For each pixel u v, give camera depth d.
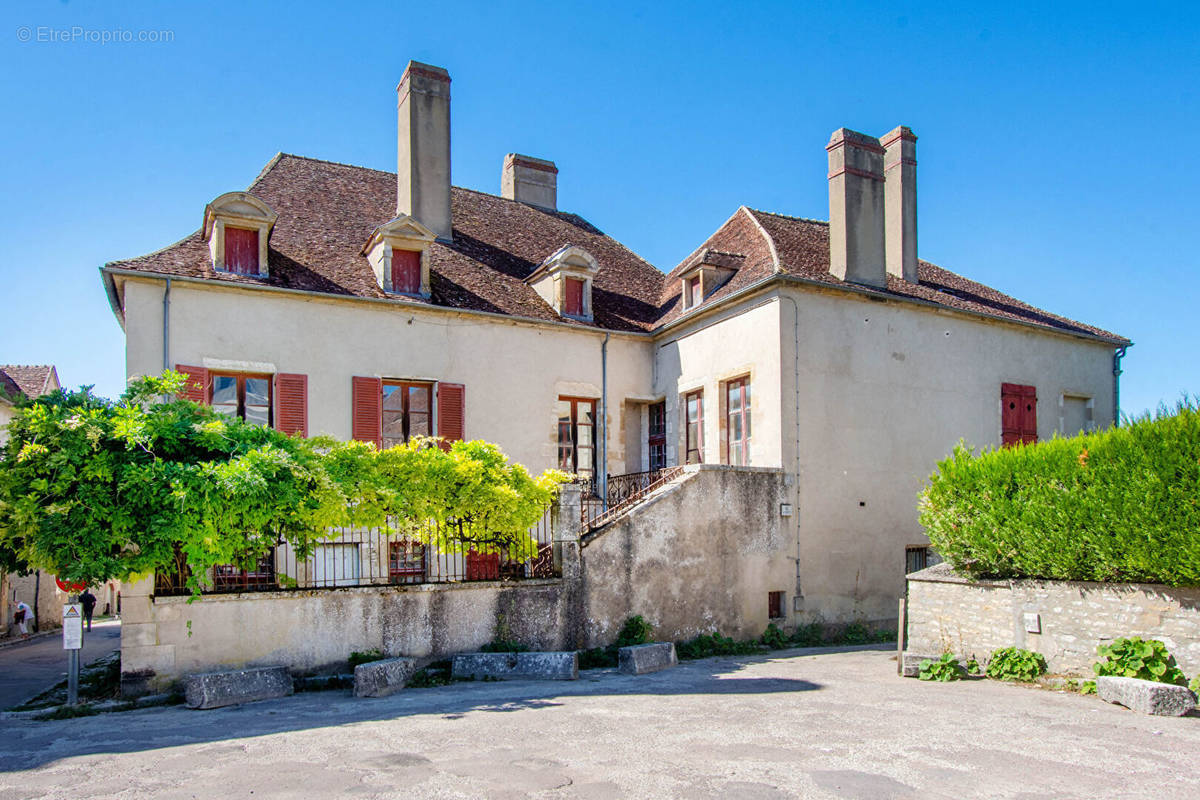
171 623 9.79
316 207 17.08
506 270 18.08
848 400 15.52
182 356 13.30
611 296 18.94
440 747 6.82
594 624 12.66
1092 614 9.71
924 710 8.37
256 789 5.68
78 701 9.92
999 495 10.78
